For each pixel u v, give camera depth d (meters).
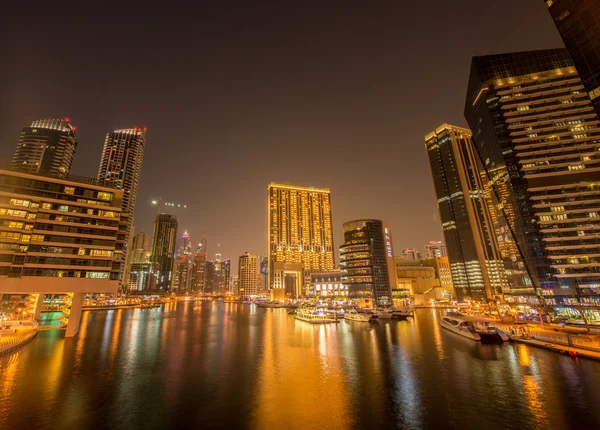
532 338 64.44
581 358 50.19
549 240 107.50
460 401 35.91
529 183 115.38
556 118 120.75
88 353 62.25
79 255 79.88
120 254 87.62
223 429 29.91
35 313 108.12
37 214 77.75
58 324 104.44
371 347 69.19
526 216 115.25
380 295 196.88
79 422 31.31
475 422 30.52
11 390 40.00
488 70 133.62
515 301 132.75
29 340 72.50
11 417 32.22
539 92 125.31
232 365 53.78
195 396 38.66
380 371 49.03
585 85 72.12
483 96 134.00
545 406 33.62
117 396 38.56
